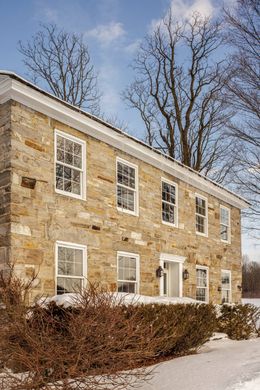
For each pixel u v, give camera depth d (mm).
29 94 9203
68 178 10375
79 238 10312
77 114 10344
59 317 6121
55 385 4863
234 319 11266
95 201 10984
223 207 18109
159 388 5543
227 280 17859
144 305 7570
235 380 5430
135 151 12570
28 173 9211
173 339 7863
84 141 10867
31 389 4855
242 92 17828
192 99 25625
